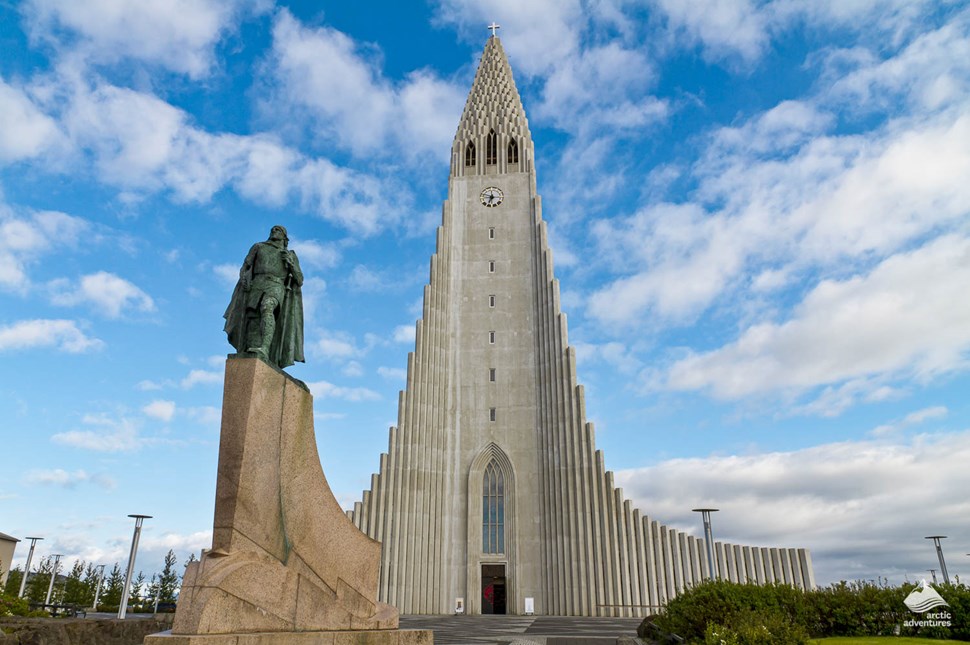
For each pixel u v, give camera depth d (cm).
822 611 1482
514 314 5659
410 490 5075
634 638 1920
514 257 5866
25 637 1414
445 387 5472
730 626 1302
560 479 5034
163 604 3834
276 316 1262
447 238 5981
